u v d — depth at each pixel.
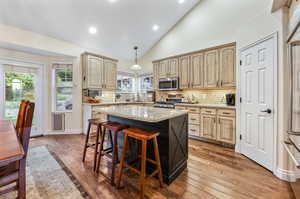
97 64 4.22
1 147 0.98
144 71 5.64
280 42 1.88
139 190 1.67
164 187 1.73
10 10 2.63
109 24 3.68
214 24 3.75
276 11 1.93
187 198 1.54
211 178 1.91
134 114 1.84
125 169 2.15
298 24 1.31
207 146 3.10
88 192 1.62
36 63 3.68
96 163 2.27
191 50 4.22
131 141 2.18
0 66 3.22
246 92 2.55
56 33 3.43
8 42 2.87
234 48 3.20
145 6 3.49
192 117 3.58
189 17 4.26
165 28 4.58
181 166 2.06
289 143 1.51
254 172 2.05
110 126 1.93
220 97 3.70
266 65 2.13
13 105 3.45
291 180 1.80
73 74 4.00
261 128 2.23
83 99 4.11
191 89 4.24
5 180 1.07
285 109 1.86
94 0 2.94
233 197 1.56
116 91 5.35
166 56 4.87
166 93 4.83
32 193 1.59
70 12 3.04
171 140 1.83
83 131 4.07
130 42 4.69
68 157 2.49
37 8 2.75
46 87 3.86
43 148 2.89
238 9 3.33
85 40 3.96
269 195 1.58
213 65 3.50
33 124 3.73
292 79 1.45
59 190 1.64
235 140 2.90
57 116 3.92
